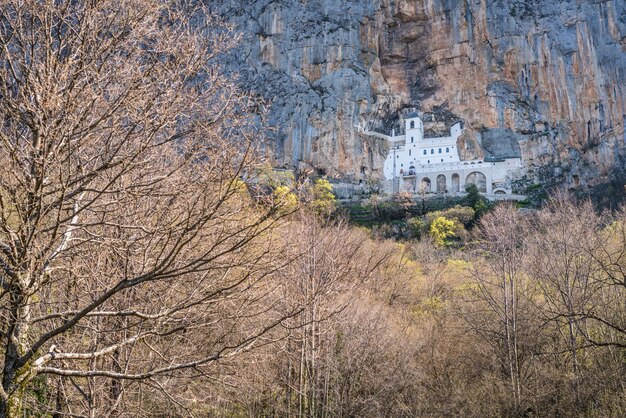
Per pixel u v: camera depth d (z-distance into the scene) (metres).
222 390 12.28
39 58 6.86
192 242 8.62
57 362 8.66
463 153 97.81
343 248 23.61
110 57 7.11
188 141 6.91
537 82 97.25
